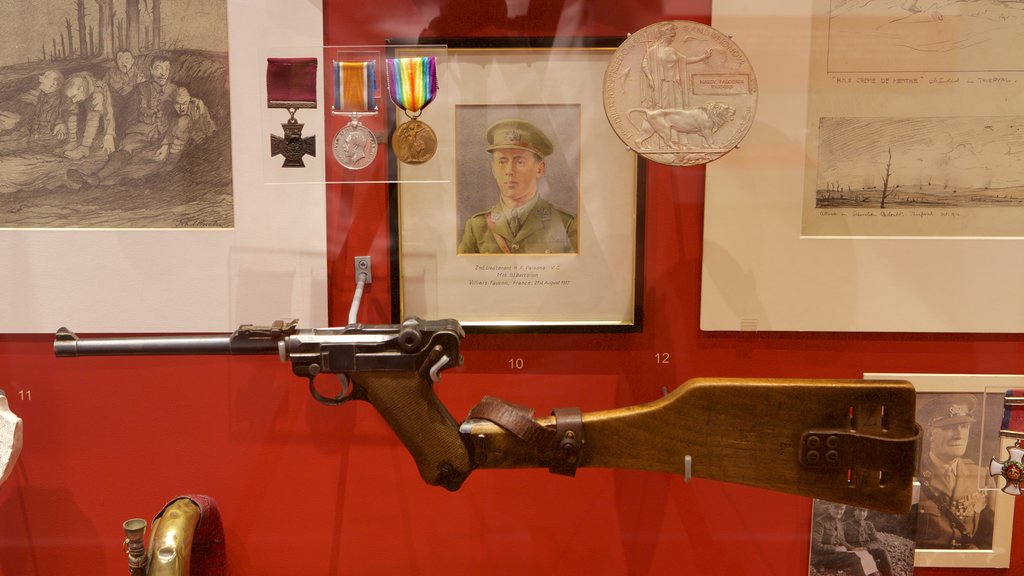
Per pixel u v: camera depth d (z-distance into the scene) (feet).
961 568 4.93
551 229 4.62
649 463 4.07
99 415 4.85
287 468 4.91
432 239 4.63
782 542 4.95
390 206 4.58
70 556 4.95
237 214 4.62
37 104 4.55
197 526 4.36
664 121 4.22
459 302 4.68
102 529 4.94
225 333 4.68
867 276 4.62
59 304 4.68
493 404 4.09
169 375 4.83
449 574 5.00
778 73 4.49
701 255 4.66
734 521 4.93
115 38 4.52
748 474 4.05
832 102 4.51
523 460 4.05
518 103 4.53
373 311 4.71
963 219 4.58
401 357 4.03
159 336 4.72
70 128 4.57
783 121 4.52
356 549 4.99
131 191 4.61
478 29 4.52
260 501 4.94
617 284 4.66
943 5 4.44
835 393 3.95
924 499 4.86
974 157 4.53
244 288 4.67
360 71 4.36
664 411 4.03
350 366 4.04
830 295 4.64
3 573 4.94
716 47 4.19
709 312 4.67
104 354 4.12
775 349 4.74
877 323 4.66
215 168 4.60
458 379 4.80
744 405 4.00
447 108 4.53
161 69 4.53
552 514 4.94
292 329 4.15
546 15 4.50
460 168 4.58
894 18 4.45
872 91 4.50
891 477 3.94
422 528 4.97
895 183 4.56
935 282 4.62
